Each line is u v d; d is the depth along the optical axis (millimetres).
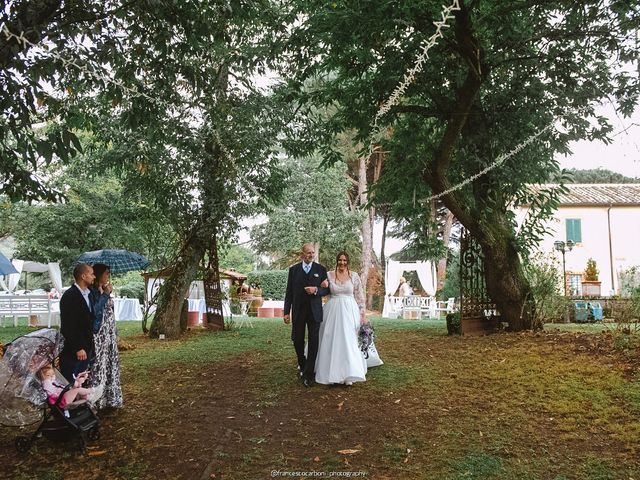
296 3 9055
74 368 5301
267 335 12094
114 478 4230
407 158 11211
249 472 4309
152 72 7328
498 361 7852
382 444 4840
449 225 31484
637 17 8453
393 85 9625
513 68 10703
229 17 7055
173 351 9680
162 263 15328
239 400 6203
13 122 5277
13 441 5027
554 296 11461
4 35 4691
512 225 11484
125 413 5789
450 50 9812
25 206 18984
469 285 11625
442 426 5234
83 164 15641
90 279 5391
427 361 8078
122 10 5984
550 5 8977
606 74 9883
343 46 8633
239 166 12164
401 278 24516
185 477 4246
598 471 4203
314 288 6684
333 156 12195
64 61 5203
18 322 18250
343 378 6547
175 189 12930
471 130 10914
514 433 5020
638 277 16359
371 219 34344
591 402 5734
